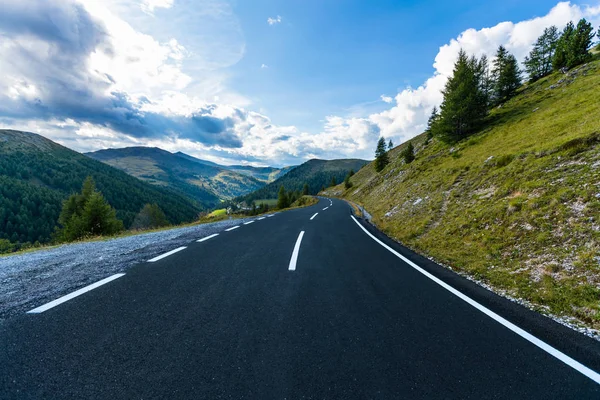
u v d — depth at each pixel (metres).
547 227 6.75
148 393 2.04
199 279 4.64
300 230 11.01
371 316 3.51
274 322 3.23
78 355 2.45
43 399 1.96
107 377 2.19
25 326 2.90
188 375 2.26
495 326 3.39
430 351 2.77
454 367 2.53
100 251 6.77
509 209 8.32
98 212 31.06
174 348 2.62
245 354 2.58
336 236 9.79
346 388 2.18
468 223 9.02
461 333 3.17
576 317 3.82
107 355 2.47
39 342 2.61
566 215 6.75
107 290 4.01
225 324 3.14
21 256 6.54
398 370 2.45
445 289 4.66
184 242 7.92
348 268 5.70
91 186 42.66
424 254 7.68
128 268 5.17
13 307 3.36
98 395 2.01
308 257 6.48
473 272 5.88
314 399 2.06
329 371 2.39
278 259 6.19
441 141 33.19
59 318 3.11
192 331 2.95
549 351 2.87
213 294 4.02
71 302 3.55
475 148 22.73
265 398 2.04
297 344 2.78
